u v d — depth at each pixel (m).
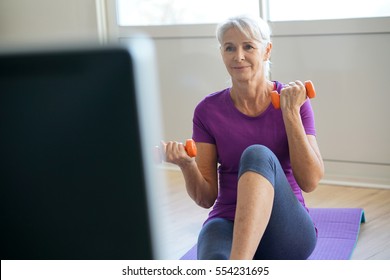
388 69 4.07
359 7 4.12
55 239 0.53
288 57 4.42
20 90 0.50
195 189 2.41
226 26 2.41
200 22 4.82
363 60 4.14
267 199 2.08
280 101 2.32
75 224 0.52
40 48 0.48
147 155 0.50
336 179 4.34
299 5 4.34
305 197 4.07
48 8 5.59
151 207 0.51
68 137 0.50
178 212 3.95
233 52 2.38
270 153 2.16
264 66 2.47
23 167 0.52
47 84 0.49
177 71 4.98
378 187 4.16
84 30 5.41
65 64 0.48
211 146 2.49
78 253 0.53
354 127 4.25
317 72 4.32
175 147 2.27
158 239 0.52
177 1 4.91
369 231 3.43
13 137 0.51
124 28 5.23
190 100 4.96
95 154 0.50
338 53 4.22
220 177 2.50
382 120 4.14
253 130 2.42
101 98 0.49
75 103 0.49
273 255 2.29
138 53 0.47
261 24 2.41
